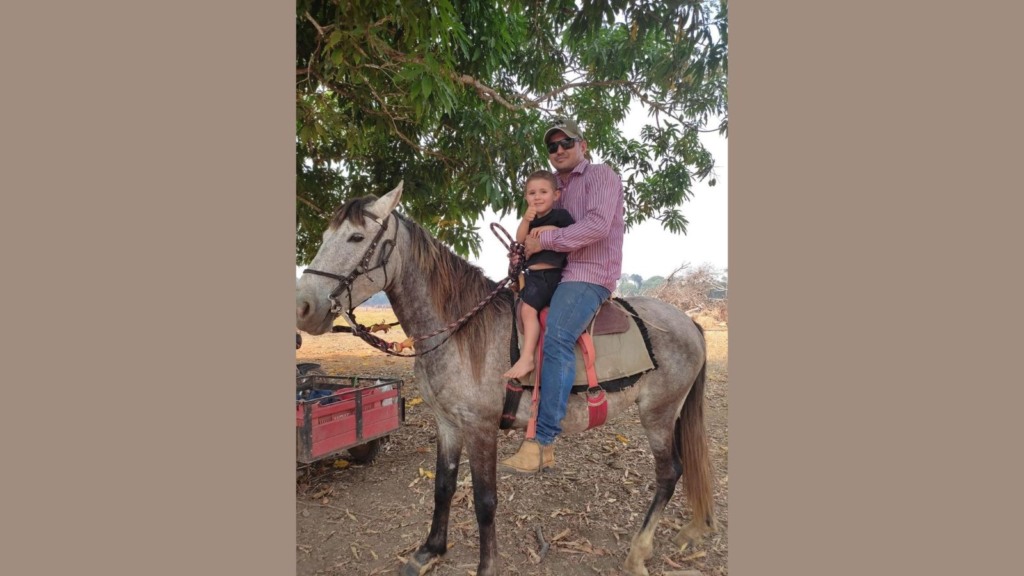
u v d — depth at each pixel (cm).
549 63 529
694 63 461
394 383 398
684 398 264
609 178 241
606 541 285
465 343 230
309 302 199
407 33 309
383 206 217
